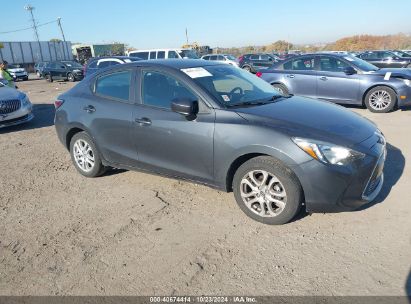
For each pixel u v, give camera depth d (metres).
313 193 3.24
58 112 5.17
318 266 2.89
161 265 3.03
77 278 2.93
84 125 4.77
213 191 4.37
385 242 3.13
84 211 4.08
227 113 3.63
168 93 4.03
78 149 5.07
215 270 2.93
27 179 5.21
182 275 2.89
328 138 3.24
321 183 3.19
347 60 8.81
